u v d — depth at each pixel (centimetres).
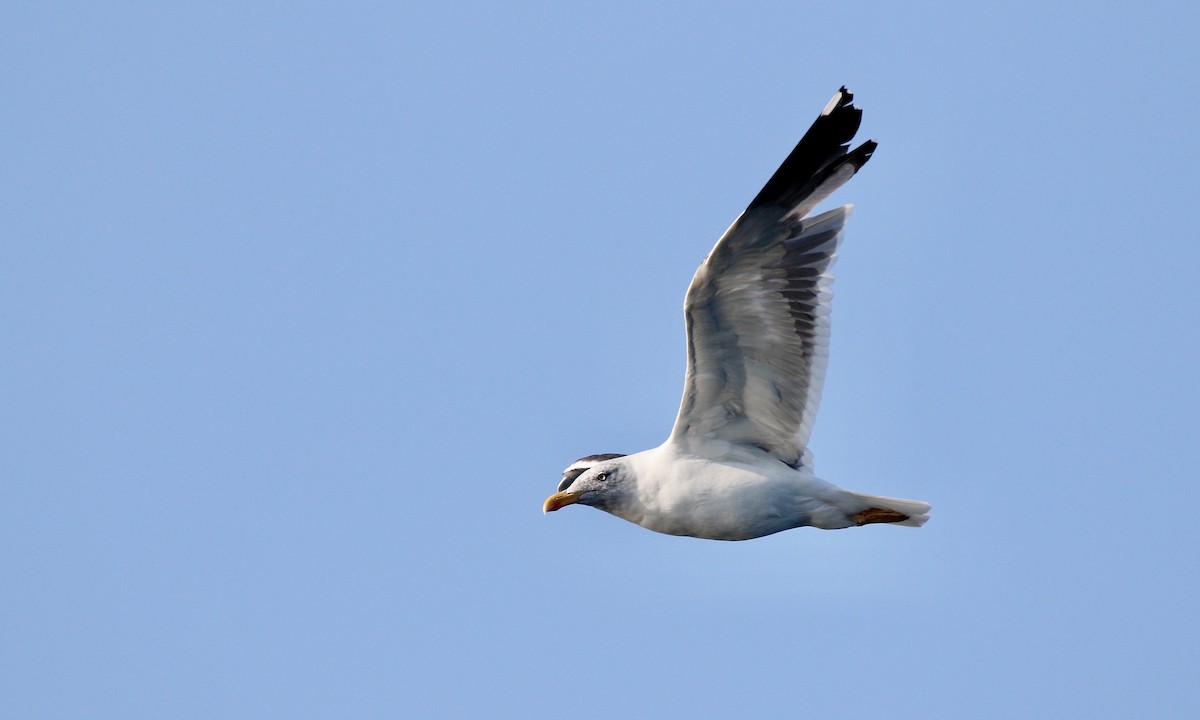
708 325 1376
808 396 1417
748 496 1434
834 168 1335
